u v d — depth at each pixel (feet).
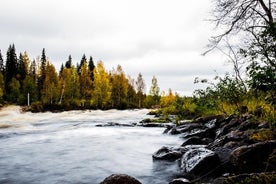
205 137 37.47
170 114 84.94
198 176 19.62
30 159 28.96
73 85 208.13
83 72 229.25
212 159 20.11
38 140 42.65
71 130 56.80
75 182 20.95
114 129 58.18
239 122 33.35
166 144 37.63
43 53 236.22
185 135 41.47
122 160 28.02
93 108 194.08
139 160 27.68
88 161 27.81
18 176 22.61
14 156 30.48
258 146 18.49
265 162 16.58
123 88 237.04
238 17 30.22
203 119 46.62
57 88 200.85
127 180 15.94
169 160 25.61
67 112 151.84
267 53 18.29
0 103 160.56
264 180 12.96
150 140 41.81
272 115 24.45
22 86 199.52
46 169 24.82
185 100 71.92
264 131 23.58
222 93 42.19
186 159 22.44
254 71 15.78
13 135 48.16
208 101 47.70
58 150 34.17
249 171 17.85
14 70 214.69
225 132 32.96
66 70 221.66
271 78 15.03
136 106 241.55
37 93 203.51
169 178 20.67
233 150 21.17
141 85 266.98
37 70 238.48
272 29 16.69
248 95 38.09
